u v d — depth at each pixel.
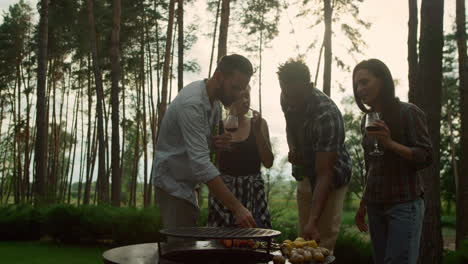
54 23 19.27
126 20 23.22
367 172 2.92
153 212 9.47
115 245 9.75
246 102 3.90
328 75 13.83
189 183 2.94
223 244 2.59
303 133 3.34
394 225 2.71
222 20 11.70
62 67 29.55
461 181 10.57
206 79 2.87
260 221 3.90
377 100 2.76
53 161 28.81
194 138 2.66
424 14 6.64
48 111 28.88
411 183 2.71
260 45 23.78
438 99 6.52
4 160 39.94
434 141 6.41
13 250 9.55
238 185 3.86
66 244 10.43
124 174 39.62
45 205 12.15
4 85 32.25
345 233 7.36
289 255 2.37
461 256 5.57
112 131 14.18
